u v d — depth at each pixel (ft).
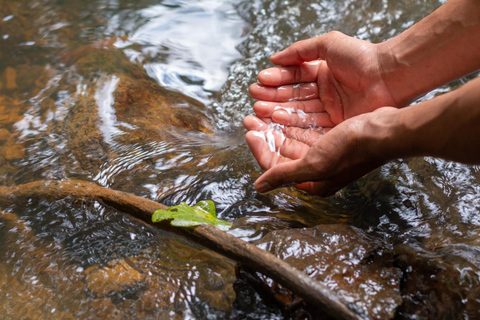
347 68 5.45
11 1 10.04
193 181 5.30
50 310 3.86
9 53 8.42
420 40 5.11
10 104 7.01
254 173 5.48
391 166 5.31
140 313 3.72
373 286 3.50
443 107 3.49
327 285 3.51
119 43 8.70
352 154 4.20
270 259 3.46
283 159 5.19
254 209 4.88
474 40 4.79
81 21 9.43
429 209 4.56
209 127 6.66
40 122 6.55
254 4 9.75
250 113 7.03
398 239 4.23
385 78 5.39
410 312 3.34
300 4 9.56
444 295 3.38
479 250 3.77
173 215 4.11
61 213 4.90
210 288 3.83
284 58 5.74
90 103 6.82
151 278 4.03
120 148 5.89
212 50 8.59
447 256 3.68
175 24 9.36
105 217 4.77
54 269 4.26
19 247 4.55
